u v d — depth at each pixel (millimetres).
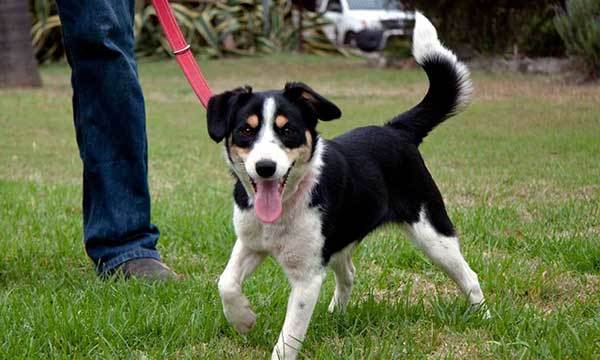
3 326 4043
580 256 5316
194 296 4566
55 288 4812
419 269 5383
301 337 3762
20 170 9328
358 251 5625
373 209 4207
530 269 5207
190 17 23016
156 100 15781
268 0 23922
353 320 4293
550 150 9617
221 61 21875
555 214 6500
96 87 5082
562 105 12680
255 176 3670
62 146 11109
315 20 24484
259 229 3854
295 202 3791
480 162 9133
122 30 5094
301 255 3822
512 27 17891
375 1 25141
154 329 4086
